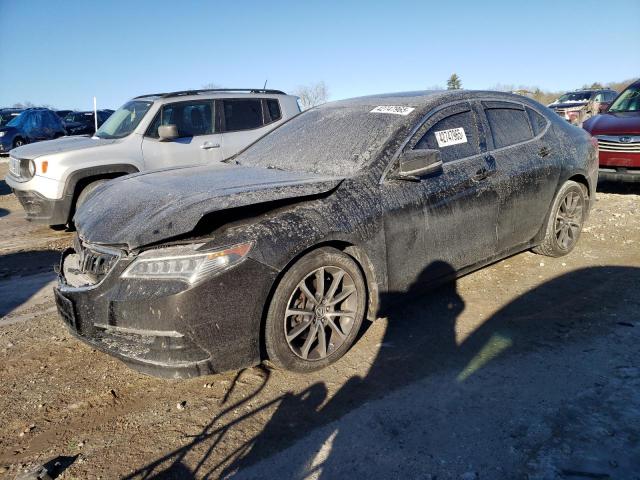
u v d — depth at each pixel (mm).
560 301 4207
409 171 3547
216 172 3996
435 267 3846
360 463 2498
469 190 3986
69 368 3525
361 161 3674
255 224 3031
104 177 7137
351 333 3422
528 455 2480
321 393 3092
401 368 3330
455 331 3791
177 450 2652
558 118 5168
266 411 2941
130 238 2900
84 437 2793
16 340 3975
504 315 4008
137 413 2986
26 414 3020
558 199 4898
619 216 6664
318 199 3316
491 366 3297
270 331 3074
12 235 7566
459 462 2467
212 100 8055
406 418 2820
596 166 5355
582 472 2348
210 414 2939
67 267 3441
